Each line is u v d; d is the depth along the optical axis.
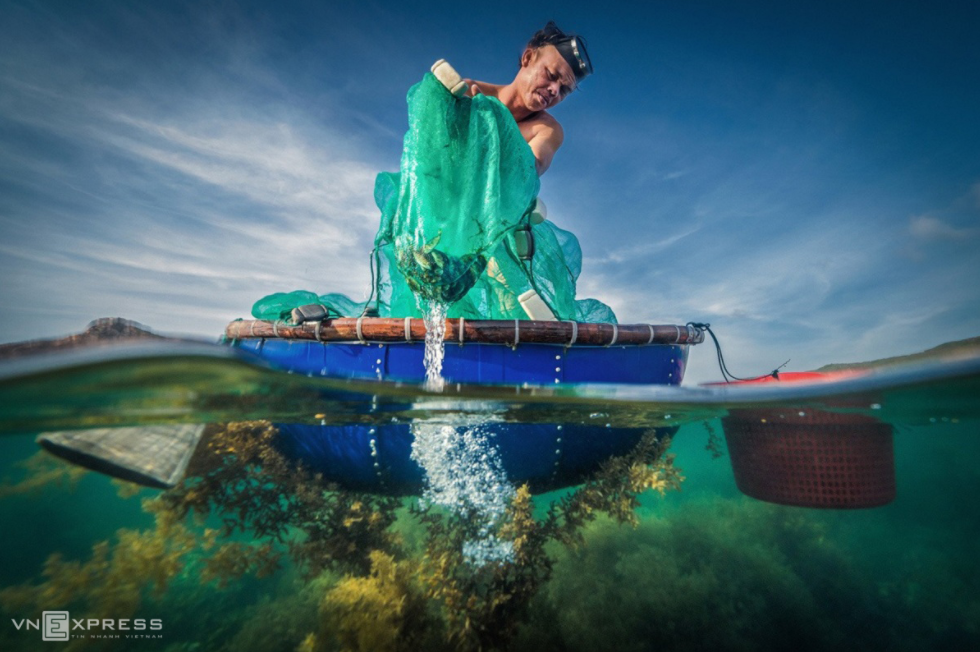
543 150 3.80
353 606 2.69
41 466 3.19
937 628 3.56
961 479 6.94
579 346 2.97
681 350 3.56
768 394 2.83
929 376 2.39
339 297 3.90
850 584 4.21
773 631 3.44
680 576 3.96
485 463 3.06
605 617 3.33
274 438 3.06
